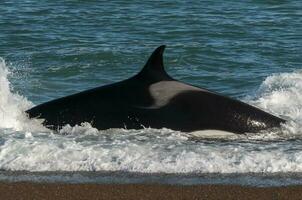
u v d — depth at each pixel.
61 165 37.09
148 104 42.84
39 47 74.69
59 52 71.69
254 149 39.91
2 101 45.84
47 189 34.03
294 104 49.66
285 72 63.72
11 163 37.22
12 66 65.25
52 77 61.72
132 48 74.25
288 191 34.09
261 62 68.88
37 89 56.97
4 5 102.25
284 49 74.69
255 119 43.38
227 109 43.12
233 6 103.31
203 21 90.81
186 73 64.44
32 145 38.69
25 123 43.12
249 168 36.97
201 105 42.91
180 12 97.12
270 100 50.47
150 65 43.81
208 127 42.34
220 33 83.88
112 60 68.62
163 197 33.22
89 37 80.75
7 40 78.25
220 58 70.38
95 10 98.50
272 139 42.22
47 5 102.31
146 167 36.88
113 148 38.91
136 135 41.50
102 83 60.38
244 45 76.50
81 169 36.81
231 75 63.16
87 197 33.16
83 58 69.12
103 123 42.50
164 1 105.75
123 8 100.00
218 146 40.12
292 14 97.88
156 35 82.75
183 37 81.81
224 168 36.88
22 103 47.16
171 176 35.94
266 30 86.12
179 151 38.88
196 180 35.41
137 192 33.81
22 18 91.81
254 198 33.28
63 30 84.50
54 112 43.28
